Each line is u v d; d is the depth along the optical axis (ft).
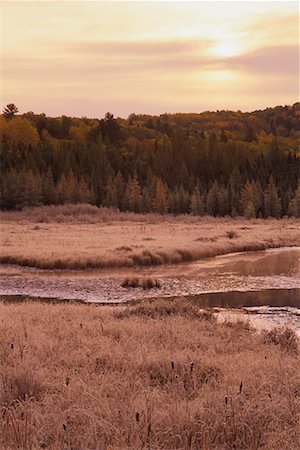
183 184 355.56
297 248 150.20
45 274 102.47
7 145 397.19
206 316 53.11
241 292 84.89
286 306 71.77
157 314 52.21
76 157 389.80
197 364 29.81
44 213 263.70
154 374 28.91
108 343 36.04
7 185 284.41
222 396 23.26
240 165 400.88
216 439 19.39
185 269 110.11
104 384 25.84
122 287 90.02
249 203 282.15
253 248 145.59
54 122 622.13
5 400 23.67
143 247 130.41
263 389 25.21
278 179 359.25
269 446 18.81
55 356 32.04
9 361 29.63
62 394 24.41
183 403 22.20
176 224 236.22
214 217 288.30
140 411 21.35
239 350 37.32
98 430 19.80
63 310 53.83
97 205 305.94
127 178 368.48
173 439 19.21
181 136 477.36
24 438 18.61
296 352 38.37
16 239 150.41
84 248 128.88
